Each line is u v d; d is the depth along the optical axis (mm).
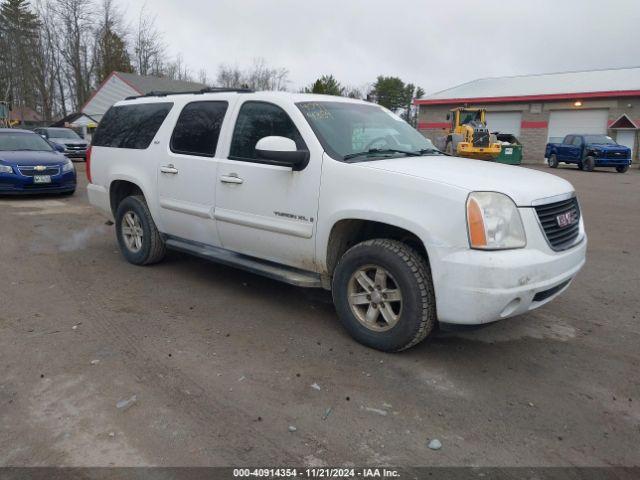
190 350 3926
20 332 4176
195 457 2713
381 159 4160
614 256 7098
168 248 6066
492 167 4227
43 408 3121
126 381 3449
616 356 3996
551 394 3416
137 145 5809
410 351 3990
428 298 3674
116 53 54250
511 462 2734
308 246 4227
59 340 4047
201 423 3004
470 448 2838
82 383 3412
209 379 3500
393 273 3758
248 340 4129
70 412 3086
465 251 3426
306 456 2744
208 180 4910
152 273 5855
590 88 30578
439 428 3012
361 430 2975
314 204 4113
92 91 55938
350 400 3281
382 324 3971
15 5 55812
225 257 5039
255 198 4512
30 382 3412
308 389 3400
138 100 6121
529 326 4555
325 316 4672
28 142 12406
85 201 11359
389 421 3066
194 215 5117
